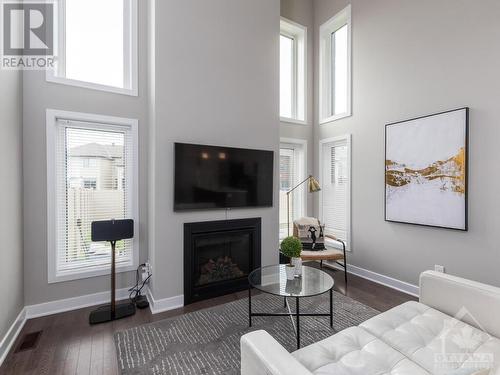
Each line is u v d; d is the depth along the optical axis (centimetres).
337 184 405
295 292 204
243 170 303
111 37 297
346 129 379
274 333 221
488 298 151
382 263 331
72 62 278
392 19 318
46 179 253
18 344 206
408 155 298
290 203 435
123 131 293
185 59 273
